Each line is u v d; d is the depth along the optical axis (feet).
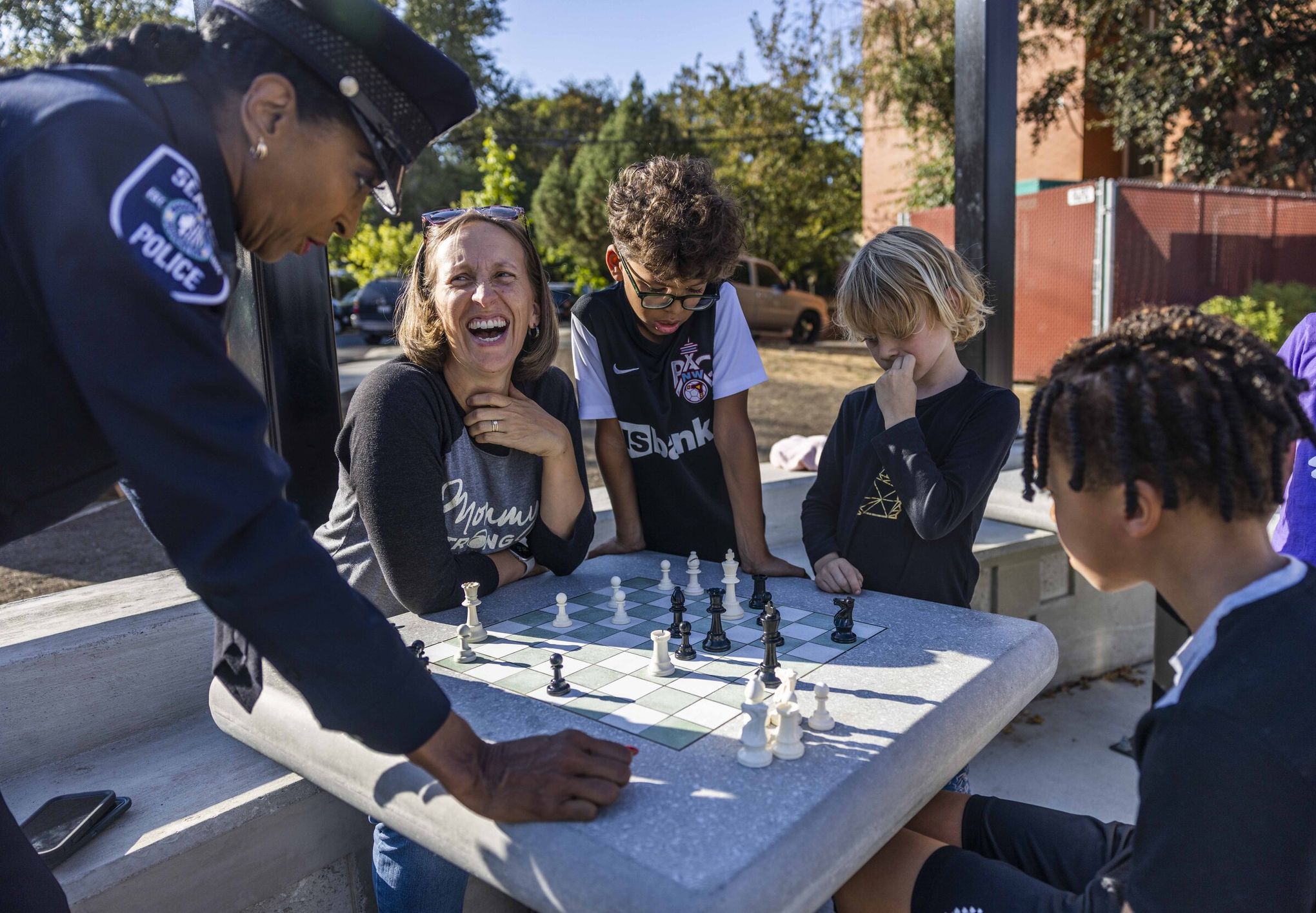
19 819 5.55
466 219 6.44
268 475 3.36
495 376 6.59
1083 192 31.71
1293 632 3.35
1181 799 3.27
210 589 3.27
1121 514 3.74
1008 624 5.83
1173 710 3.38
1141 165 44.88
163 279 3.16
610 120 84.94
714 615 5.60
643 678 5.11
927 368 6.98
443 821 3.94
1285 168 36.29
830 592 6.78
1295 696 3.22
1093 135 44.62
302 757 4.75
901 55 46.44
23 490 3.71
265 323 8.04
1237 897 3.17
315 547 3.49
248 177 3.77
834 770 3.97
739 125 67.77
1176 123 38.75
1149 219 31.83
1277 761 3.14
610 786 3.71
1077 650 12.70
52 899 4.16
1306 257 36.52
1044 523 11.43
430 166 83.82
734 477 8.25
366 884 6.36
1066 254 32.60
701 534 8.70
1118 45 40.45
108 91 3.35
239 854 5.64
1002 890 4.31
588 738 3.97
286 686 5.11
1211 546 3.64
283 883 5.91
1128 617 13.15
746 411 8.37
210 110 3.66
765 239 65.82
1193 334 3.68
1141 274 31.99
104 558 13.98
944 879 4.50
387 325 48.88
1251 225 34.50
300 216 4.00
